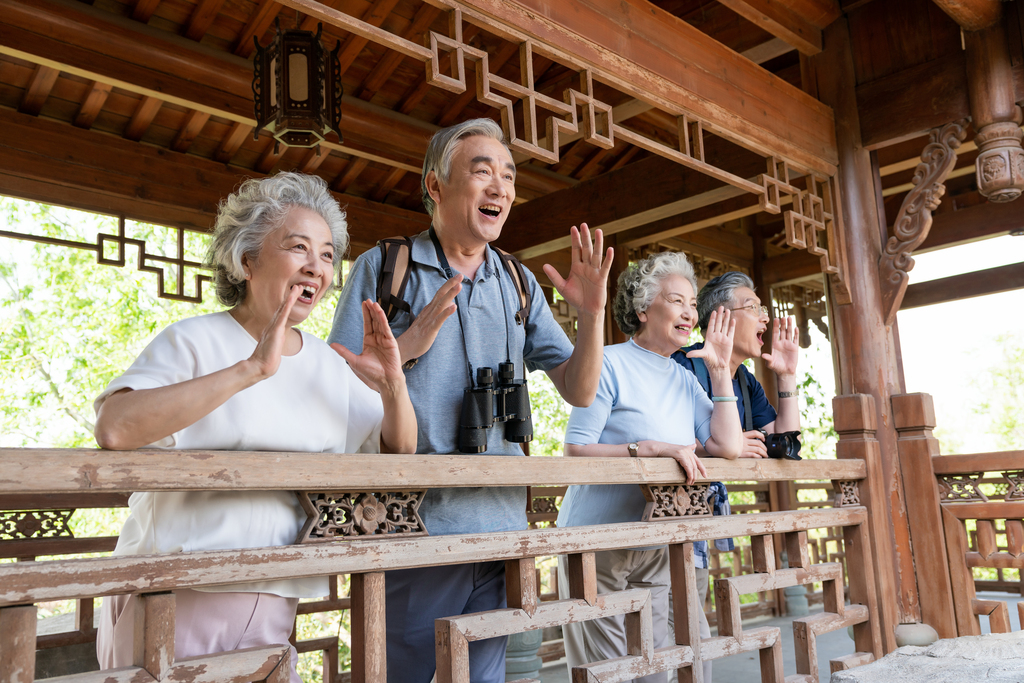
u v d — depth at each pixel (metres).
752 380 3.06
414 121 5.30
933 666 2.32
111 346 10.21
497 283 2.05
